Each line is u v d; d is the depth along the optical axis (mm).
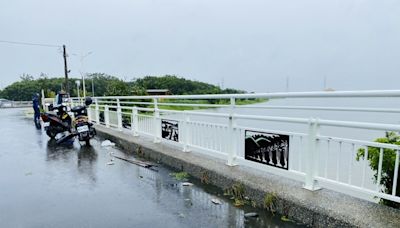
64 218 3318
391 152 2756
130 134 8047
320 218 2822
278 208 3262
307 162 3230
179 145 5691
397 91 2305
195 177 4648
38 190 4293
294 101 4148
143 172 5098
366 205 2830
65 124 9109
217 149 4609
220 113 4477
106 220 3240
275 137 3572
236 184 3818
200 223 3107
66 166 5668
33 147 7816
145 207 3572
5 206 3707
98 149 7312
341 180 3016
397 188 2848
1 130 11711
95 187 4371
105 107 10039
